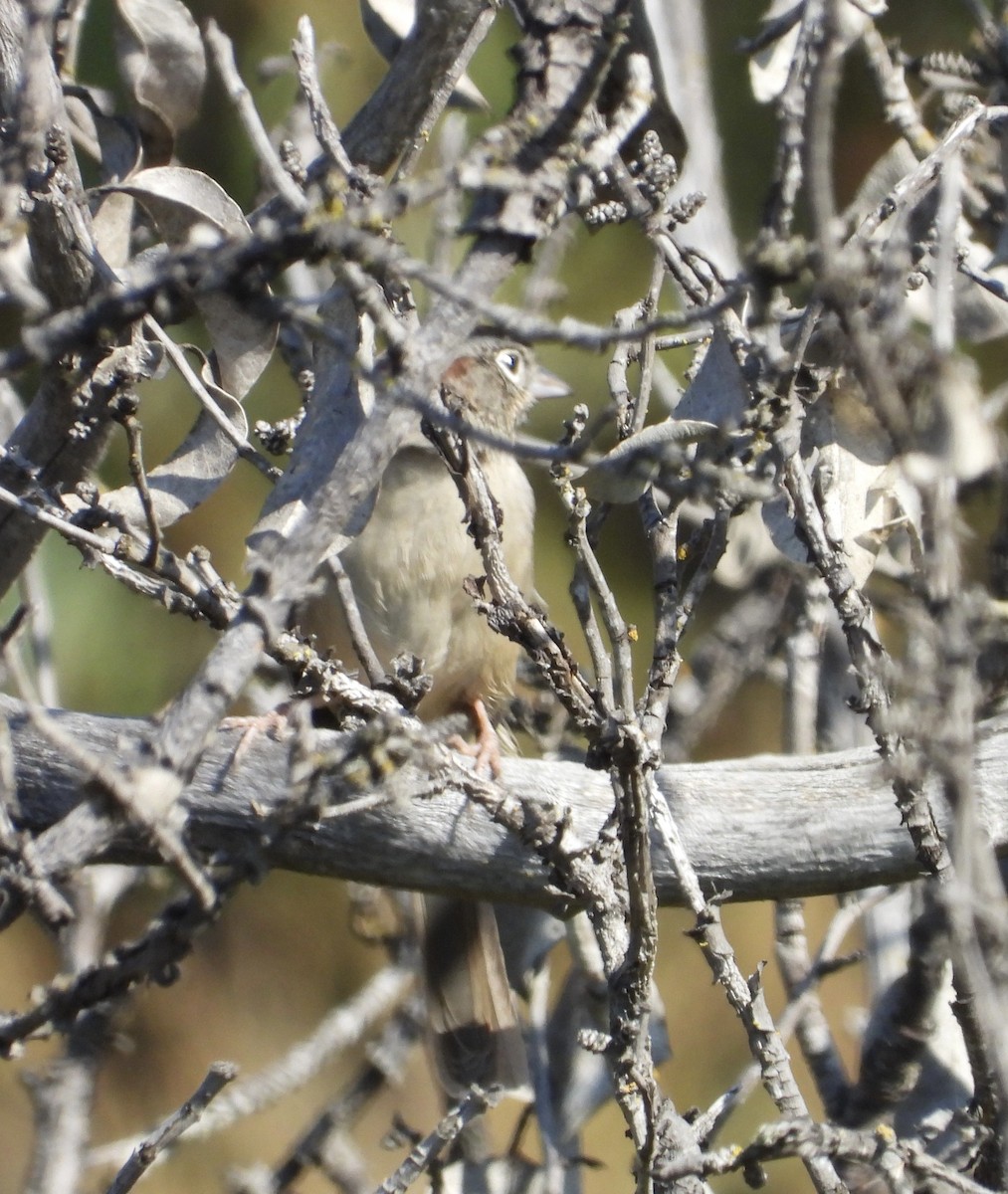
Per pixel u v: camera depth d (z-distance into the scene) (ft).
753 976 17.51
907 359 15.52
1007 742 19.34
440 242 15.06
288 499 15.99
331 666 16.39
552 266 16.81
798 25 24.58
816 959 22.77
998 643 17.60
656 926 15.60
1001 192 24.02
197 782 19.19
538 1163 25.03
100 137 21.21
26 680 22.84
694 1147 15.90
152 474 20.07
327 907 45.42
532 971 27.27
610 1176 38.96
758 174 38.60
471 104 24.67
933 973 21.29
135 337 19.79
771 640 27.48
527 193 13.56
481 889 19.67
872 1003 25.34
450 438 16.25
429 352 13.20
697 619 34.76
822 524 16.90
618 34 13.76
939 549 14.51
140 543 17.98
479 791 16.42
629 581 40.37
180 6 20.86
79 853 12.69
